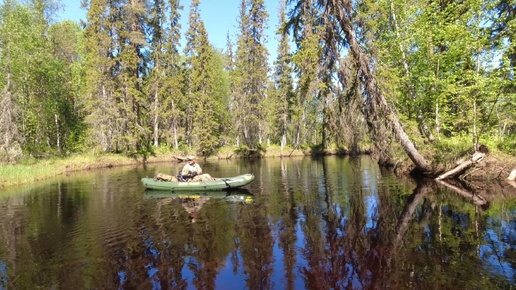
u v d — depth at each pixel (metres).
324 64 11.41
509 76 12.03
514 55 13.36
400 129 12.57
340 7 11.11
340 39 11.58
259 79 33.00
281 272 4.91
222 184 12.52
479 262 4.97
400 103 15.41
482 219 7.24
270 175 17.36
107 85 27.05
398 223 7.28
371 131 12.13
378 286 4.35
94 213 9.16
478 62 12.51
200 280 4.72
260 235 6.70
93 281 4.82
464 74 12.52
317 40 11.06
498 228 6.56
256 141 34.50
